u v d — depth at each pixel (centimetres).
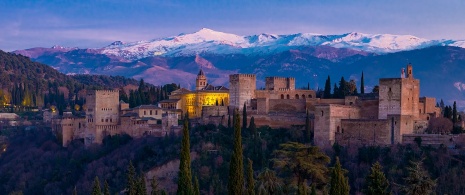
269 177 14825
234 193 15050
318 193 14462
